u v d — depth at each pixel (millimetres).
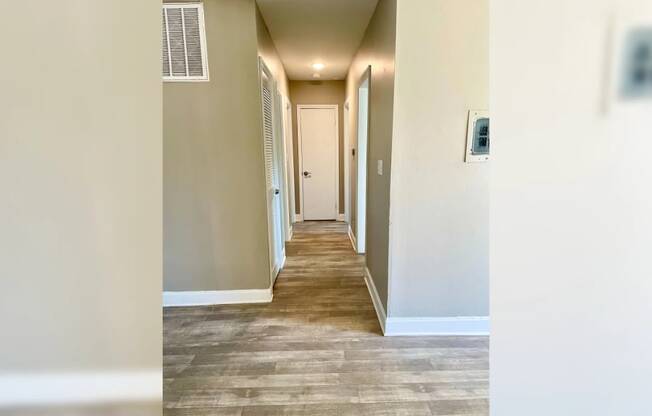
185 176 2777
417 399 1783
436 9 2051
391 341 2330
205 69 2592
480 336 2396
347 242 4723
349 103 4805
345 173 5645
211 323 2600
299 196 5945
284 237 4402
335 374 1983
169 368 2057
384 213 2457
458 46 2100
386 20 2332
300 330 2480
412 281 2373
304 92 5590
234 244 2881
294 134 5711
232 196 2814
